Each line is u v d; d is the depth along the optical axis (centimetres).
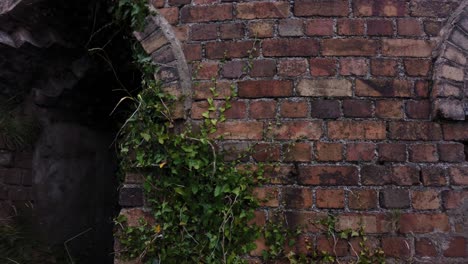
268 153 203
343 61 206
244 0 214
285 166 202
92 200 363
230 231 198
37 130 309
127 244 206
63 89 311
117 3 229
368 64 206
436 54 206
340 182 200
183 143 204
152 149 208
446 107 199
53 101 315
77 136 349
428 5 210
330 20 209
